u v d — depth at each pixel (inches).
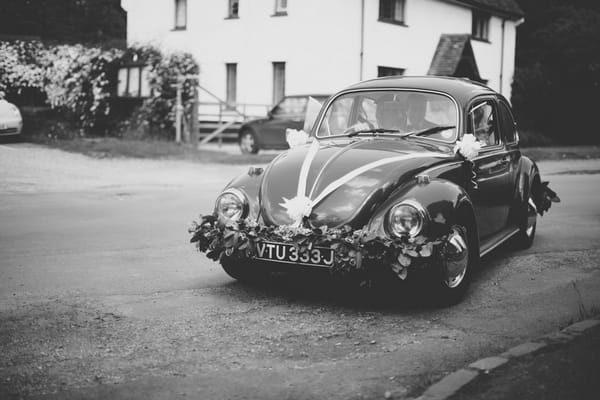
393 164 213.2
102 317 196.4
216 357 164.2
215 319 195.2
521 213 288.7
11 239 317.7
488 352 167.2
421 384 146.1
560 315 200.1
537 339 164.9
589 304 212.1
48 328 185.9
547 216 404.8
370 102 253.3
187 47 1014.4
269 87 1029.2
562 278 248.4
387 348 170.7
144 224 361.1
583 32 1342.3
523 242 303.1
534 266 269.3
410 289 206.1
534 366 148.1
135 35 1194.6
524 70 1354.6
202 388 145.1
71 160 660.1
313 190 208.4
